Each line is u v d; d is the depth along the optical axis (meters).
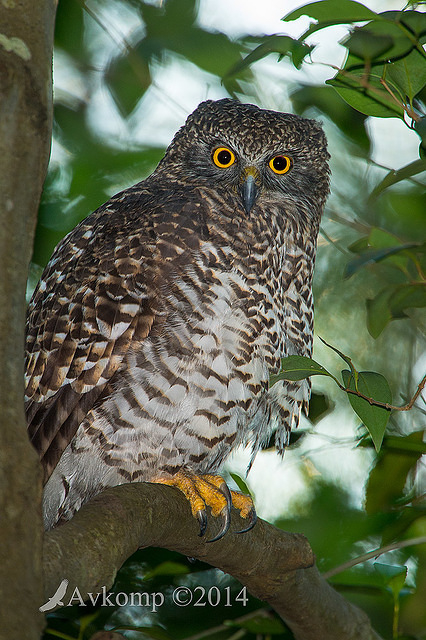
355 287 12.66
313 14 6.73
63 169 11.41
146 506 6.26
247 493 8.25
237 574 7.61
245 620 8.43
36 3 4.63
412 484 9.82
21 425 4.30
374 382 6.97
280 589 7.61
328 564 10.91
